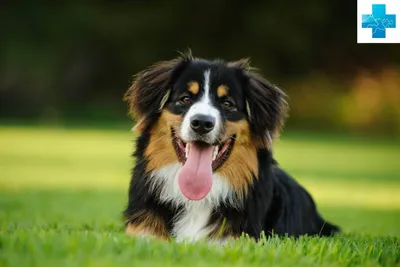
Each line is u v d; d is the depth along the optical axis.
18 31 40.12
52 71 39.25
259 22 38.66
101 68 40.19
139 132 6.65
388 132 35.78
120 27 39.56
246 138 6.48
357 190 16.08
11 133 29.42
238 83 6.50
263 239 5.83
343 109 36.72
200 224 6.41
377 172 20.06
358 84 37.31
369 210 12.94
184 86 6.40
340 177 18.55
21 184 15.18
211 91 6.37
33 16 40.19
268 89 6.73
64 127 33.31
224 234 6.32
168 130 6.39
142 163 6.57
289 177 7.34
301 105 37.28
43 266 4.30
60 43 40.06
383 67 37.66
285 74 39.19
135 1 40.75
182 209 6.44
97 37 39.97
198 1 39.38
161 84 6.52
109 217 9.77
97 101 39.84
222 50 39.81
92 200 12.75
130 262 4.55
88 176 17.05
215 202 6.38
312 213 7.48
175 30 40.12
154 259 4.79
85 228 7.89
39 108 38.88
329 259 5.20
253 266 4.77
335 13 38.75
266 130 6.59
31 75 39.06
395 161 23.36
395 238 7.13
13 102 39.03
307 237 6.32
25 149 23.52
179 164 6.38
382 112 36.19
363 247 5.85
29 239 4.97
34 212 10.55
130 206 6.61
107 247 4.88
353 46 38.41
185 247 5.12
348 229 9.57
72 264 4.34
